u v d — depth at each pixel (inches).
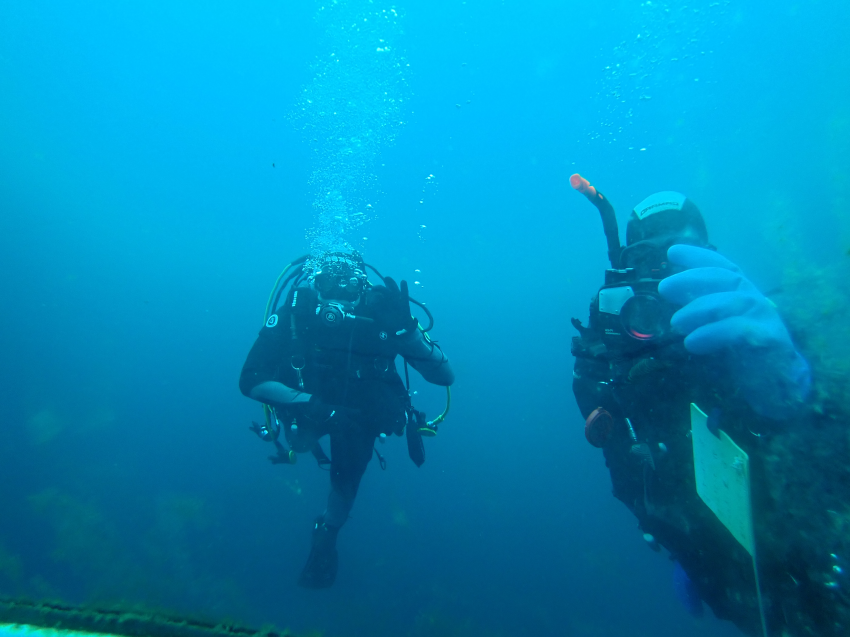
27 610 37.7
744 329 35.7
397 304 118.6
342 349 117.8
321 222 353.1
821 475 32.7
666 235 59.2
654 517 58.8
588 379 73.4
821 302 37.1
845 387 32.2
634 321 53.7
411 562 180.7
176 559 167.2
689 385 49.4
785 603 37.8
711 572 54.9
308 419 114.3
